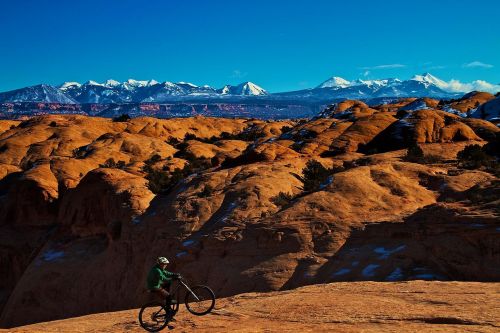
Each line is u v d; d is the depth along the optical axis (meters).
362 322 11.20
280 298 15.27
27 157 75.25
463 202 29.50
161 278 12.65
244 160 51.22
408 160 46.59
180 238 35.81
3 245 55.69
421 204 33.25
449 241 26.25
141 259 38.81
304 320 11.96
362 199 33.59
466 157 45.59
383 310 11.95
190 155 71.12
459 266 25.17
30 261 53.88
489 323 10.05
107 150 72.44
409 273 25.83
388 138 57.81
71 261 45.75
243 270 30.53
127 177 50.69
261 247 31.39
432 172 38.91
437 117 58.59
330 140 60.44
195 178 44.72
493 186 30.47
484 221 25.66
